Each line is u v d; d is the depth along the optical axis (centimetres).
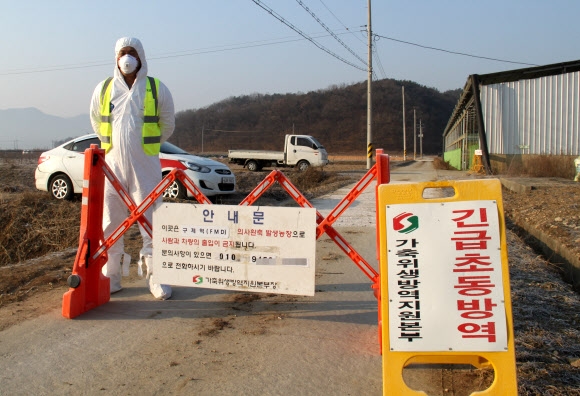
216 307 438
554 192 1199
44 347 350
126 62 443
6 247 835
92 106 471
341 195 1377
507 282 254
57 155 1059
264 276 373
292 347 350
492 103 2275
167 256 399
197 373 310
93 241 432
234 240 379
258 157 3278
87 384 297
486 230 258
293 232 366
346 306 440
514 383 249
